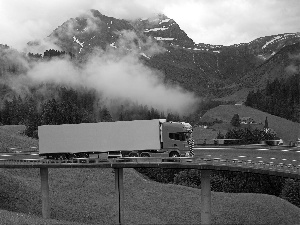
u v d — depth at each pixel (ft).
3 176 233.76
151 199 239.71
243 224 198.90
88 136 198.59
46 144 203.21
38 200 214.48
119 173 187.11
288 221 204.64
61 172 274.77
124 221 199.00
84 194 240.53
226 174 296.92
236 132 444.96
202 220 174.29
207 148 287.28
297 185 265.75
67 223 168.25
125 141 194.59
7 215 163.22
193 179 296.92
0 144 320.50
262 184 287.28
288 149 283.38
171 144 192.65
